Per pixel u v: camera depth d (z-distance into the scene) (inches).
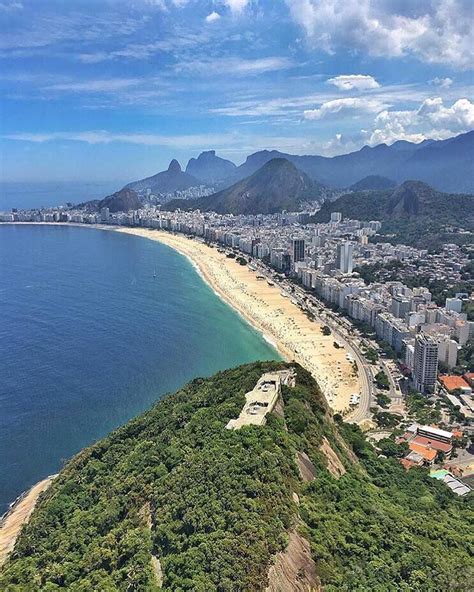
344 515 2955.2
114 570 2765.7
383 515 3083.2
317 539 2623.0
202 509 2689.5
